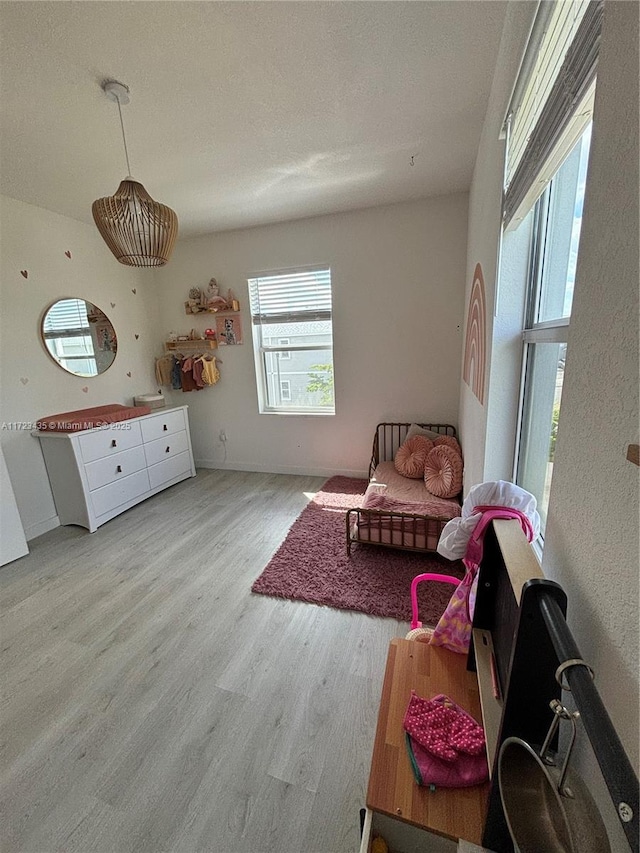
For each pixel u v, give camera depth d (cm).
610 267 48
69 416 294
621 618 44
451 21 126
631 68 42
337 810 107
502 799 50
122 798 112
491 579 94
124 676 154
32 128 179
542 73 90
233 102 167
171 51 136
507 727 60
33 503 278
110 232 167
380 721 92
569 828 41
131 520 301
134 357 371
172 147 202
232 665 158
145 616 190
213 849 100
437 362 324
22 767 121
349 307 335
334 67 147
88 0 114
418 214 298
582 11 66
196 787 114
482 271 181
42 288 283
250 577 219
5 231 259
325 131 192
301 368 376
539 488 130
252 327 371
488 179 167
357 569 219
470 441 218
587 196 56
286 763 120
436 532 214
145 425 330
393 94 165
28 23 121
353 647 165
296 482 372
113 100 162
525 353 135
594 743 32
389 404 347
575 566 59
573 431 61
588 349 55
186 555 246
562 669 41
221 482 380
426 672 104
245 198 275
